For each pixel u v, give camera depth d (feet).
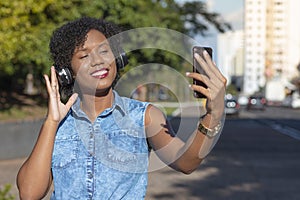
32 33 43.68
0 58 40.50
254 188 35.14
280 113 169.89
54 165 9.07
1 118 50.29
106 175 9.04
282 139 73.92
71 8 48.93
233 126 100.53
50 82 9.10
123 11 57.11
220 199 31.40
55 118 8.88
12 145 47.55
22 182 8.93
